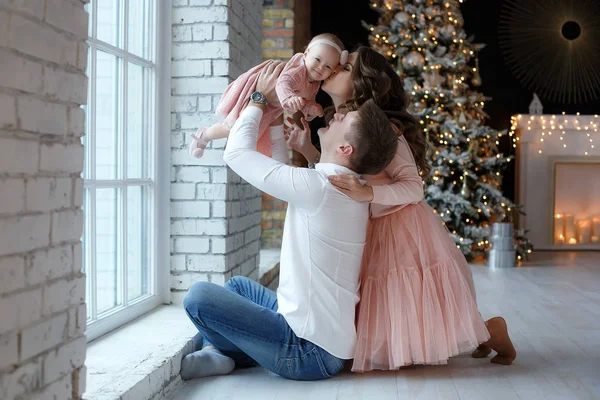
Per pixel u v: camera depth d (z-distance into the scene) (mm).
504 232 6453
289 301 2502
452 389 2520
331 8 8414
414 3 7148
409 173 2604
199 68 3461
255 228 4348
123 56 2879
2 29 1372
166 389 2381
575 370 2797
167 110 3449
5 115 1393
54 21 1563
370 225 2742
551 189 8047
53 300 1592
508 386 2568
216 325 2504
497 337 2840
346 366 2793
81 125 1720
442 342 2617
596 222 8086
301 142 2814
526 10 8414
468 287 2777
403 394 2451
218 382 2582
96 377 2135
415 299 2633
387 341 2609
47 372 1569
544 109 8500
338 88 2697
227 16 3445
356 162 2488
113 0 2764
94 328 2639
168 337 2717
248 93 2590
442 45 7176
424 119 6641
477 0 8508
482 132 6812
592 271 6145
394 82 2764
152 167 3330
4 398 1407
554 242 8125
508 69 8531
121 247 2932
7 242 1408
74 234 1691
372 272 2662
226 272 3506
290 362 2521
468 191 6684
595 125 7926
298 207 2457
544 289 5066
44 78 1533
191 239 3490
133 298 3133
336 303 2490
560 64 8406
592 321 3836
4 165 1394
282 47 6586
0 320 1387
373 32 7223
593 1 8297
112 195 2803
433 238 2723
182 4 3463
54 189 1596
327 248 2465
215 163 3475
